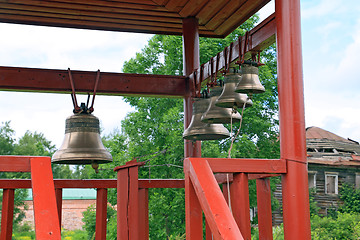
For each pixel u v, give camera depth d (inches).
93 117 187.3
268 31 168.6
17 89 214.7
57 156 180.1
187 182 132.3
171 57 688.4
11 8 226.7
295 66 148.3
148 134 658.2
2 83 212.2
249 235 134.7
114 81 224.7
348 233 605.0
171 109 626.8
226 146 627.2
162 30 254.5
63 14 234.2
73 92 197.2
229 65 188.1
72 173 1397.6
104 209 195.6
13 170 125.4
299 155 142.5
